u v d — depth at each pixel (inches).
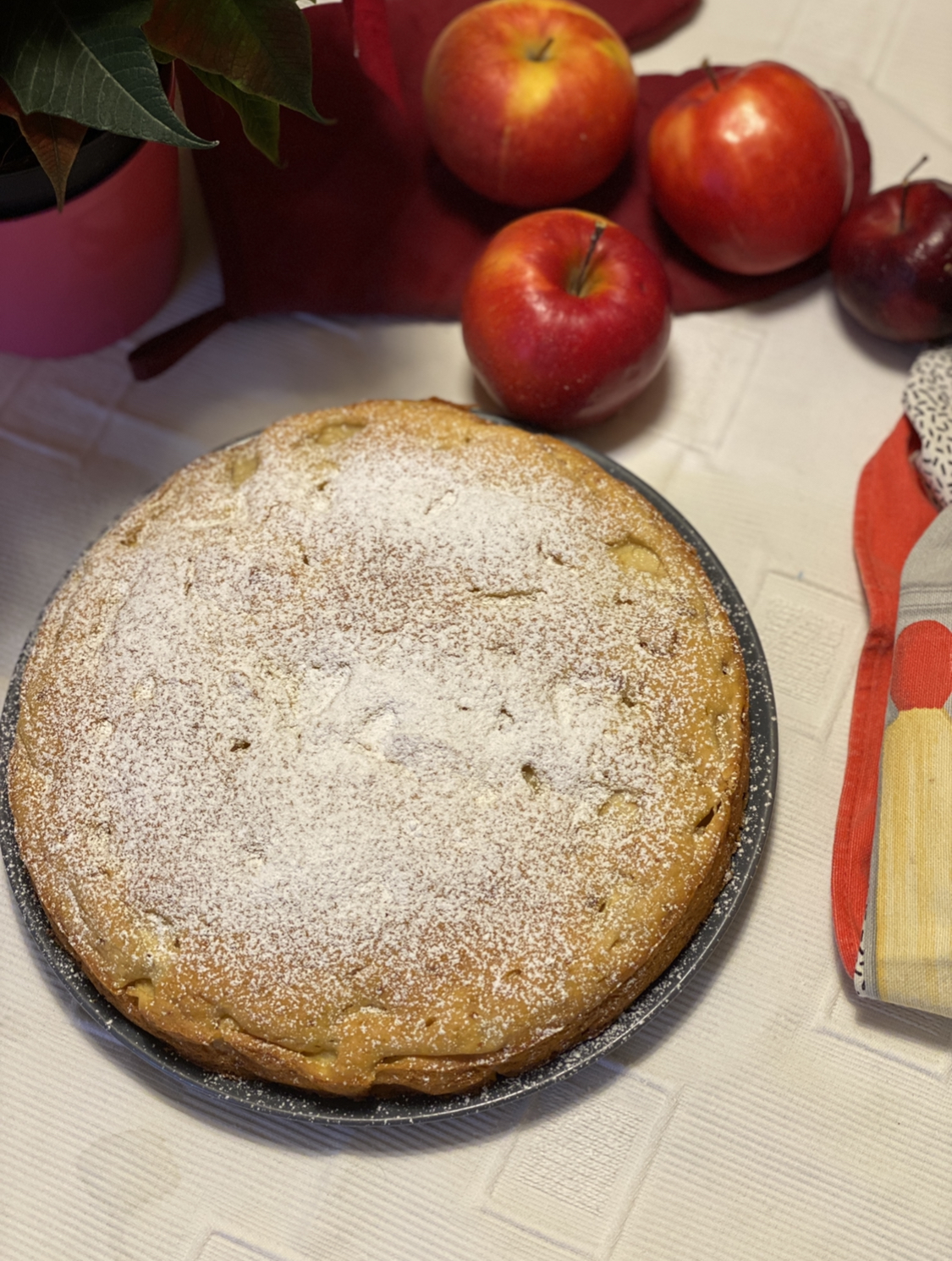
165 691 14.9
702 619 15.3
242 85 13.4
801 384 18.9
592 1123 15.0
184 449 18.8
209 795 14.3
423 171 19.5
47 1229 14.6
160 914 13.9
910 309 17.8
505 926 13.6
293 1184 14.8
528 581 15.2
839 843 15.8
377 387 19.1
